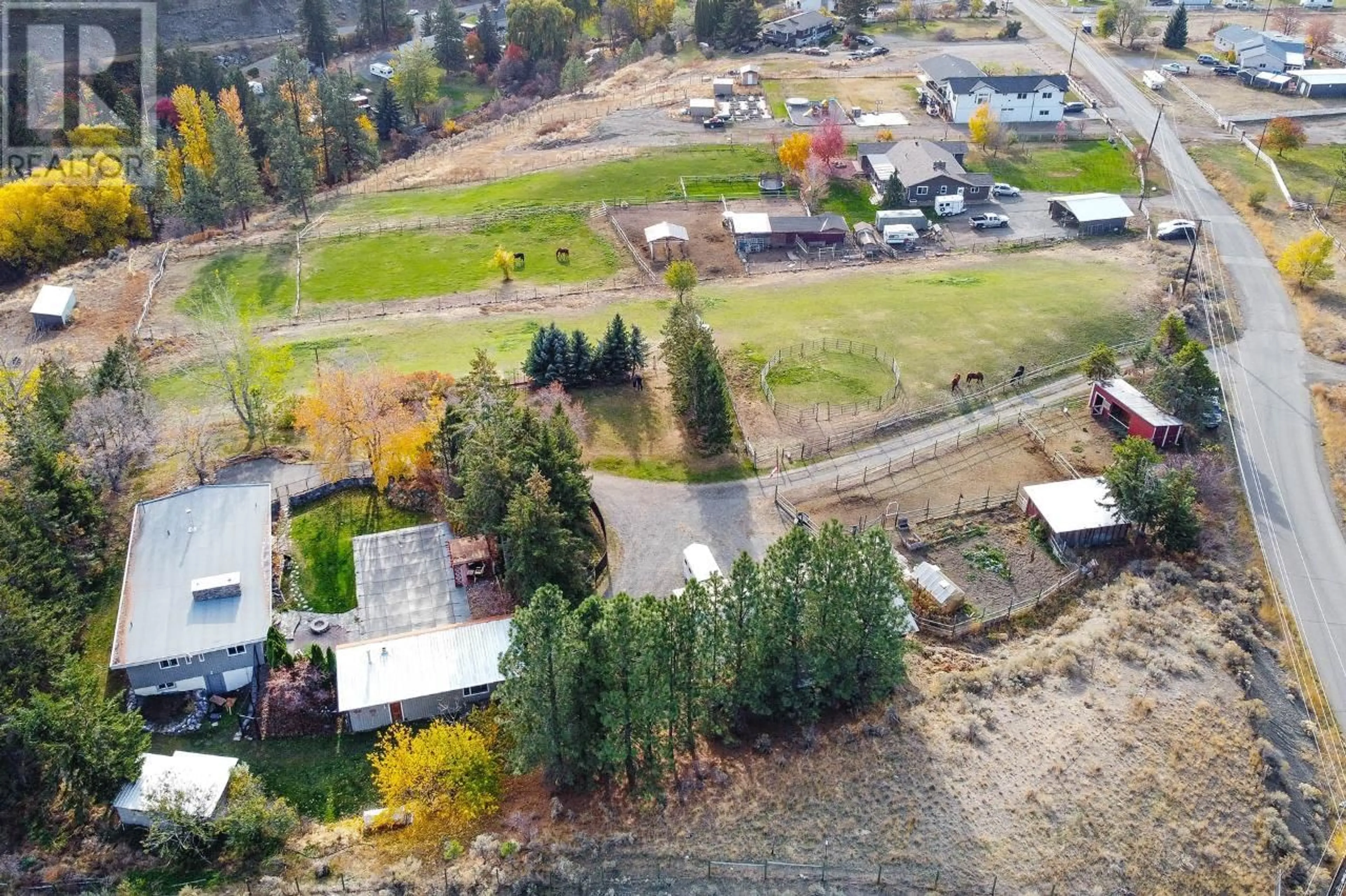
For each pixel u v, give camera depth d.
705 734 60.59
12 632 58.28
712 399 83.38
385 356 101.31
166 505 72.31
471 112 196.50
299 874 53.06
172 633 63.09
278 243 134.50
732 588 57.59
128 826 56.25
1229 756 59.06
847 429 89.00
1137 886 52.25
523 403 87.31
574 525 71.50
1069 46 196.00
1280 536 76.31
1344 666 66.38
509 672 54.28
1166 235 125.00
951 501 80.38
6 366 103.31
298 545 75.38
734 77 181.88
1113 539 75.75
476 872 52.12
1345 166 131.88
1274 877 53.16
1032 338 101.56
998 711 61.81
